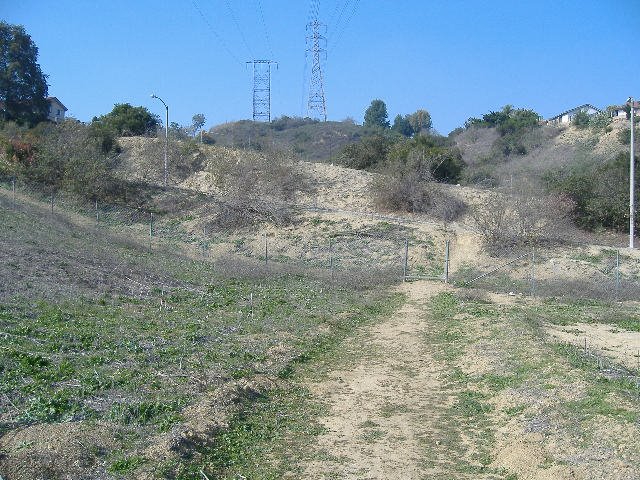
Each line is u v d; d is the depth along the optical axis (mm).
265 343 16094
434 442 10547
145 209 39562
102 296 18438
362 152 54281
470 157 75188
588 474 8602
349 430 11008
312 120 104375
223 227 37312
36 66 59500
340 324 19484
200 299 20594
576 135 72438
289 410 11852
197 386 11766
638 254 31203
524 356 14648
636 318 21188
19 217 29047
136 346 13758
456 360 15664
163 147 49938
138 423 9672
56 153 41344
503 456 9750
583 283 27000
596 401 11086
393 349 16984
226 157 46750
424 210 40125
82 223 35375
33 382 10656
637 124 67000
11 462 7676
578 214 39156
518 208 33438
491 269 30594
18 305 15477
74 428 8945
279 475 9016
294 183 43594
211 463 9047
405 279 27891
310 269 29031
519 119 85000
